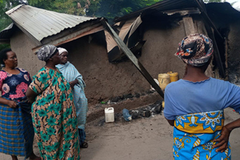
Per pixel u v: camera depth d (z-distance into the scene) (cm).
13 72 253
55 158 231
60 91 222
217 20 610
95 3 1075
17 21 417
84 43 427
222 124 130
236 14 608
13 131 253
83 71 435
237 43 644
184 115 128
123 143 339
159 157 291
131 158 293
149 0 1295
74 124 239
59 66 296
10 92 248
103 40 457
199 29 543
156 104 504
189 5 505
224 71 656
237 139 326
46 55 218
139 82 538
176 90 129
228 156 134
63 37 355
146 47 538
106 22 405
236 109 129
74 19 400
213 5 537
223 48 653
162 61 574
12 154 261
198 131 127
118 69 494
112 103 475
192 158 130
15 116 251
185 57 126
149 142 338
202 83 125
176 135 137
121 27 635
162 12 489
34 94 219
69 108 231
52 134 223
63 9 969
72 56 412
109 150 319
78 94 301
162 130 379
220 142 129
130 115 439
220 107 125
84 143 329
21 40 450
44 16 430
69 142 236
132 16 586
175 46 577
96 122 430
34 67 426
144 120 431
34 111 221
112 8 1231
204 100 123
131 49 480
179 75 588
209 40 124
